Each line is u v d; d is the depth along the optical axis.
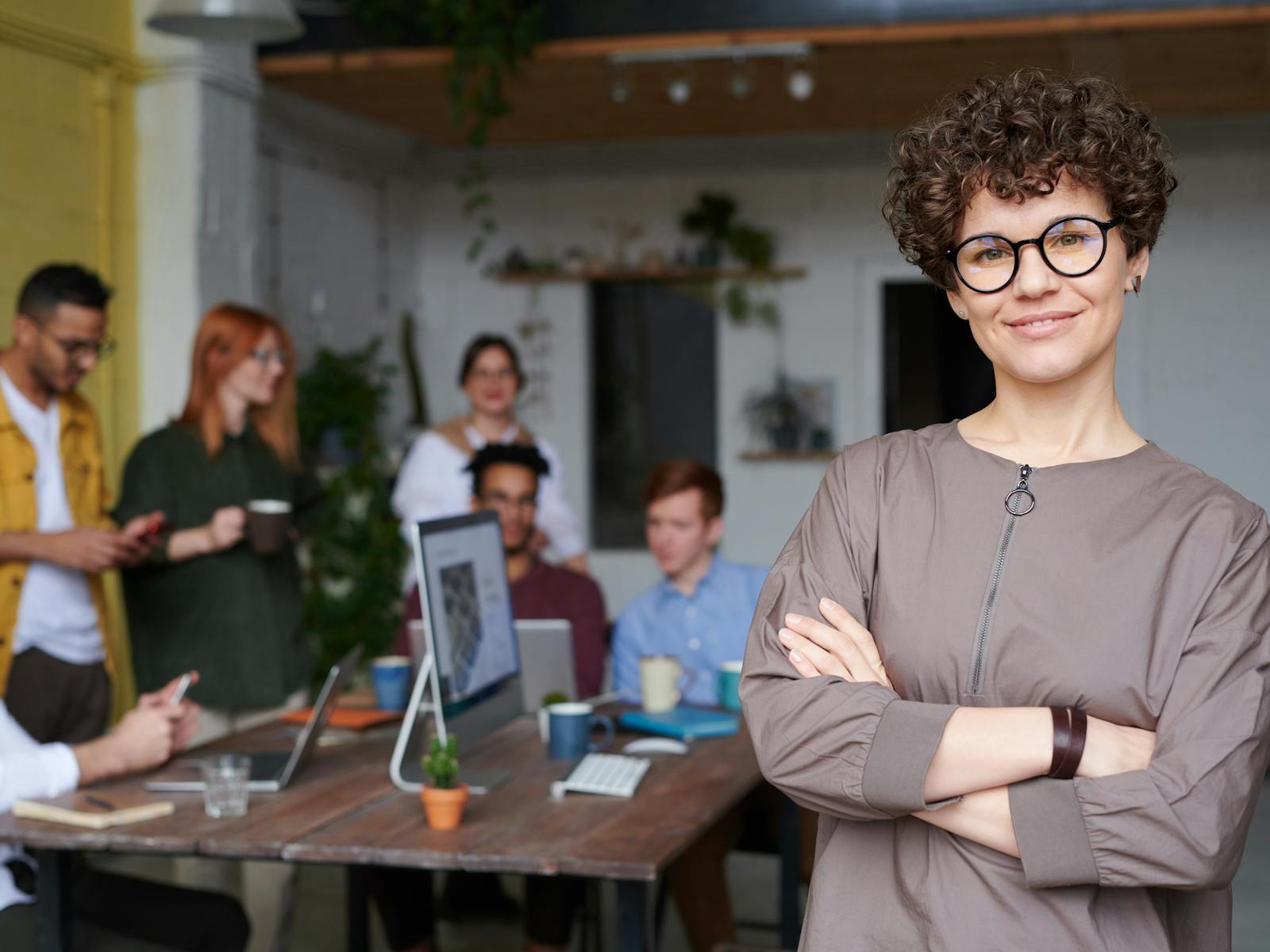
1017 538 1.14
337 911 3.82
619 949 1.90
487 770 2.40
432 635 2.26
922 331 7.54
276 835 1.97
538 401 7.83
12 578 3.05
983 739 1.07
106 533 3.03
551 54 5.05
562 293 7.79
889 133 7.30
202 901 2.31
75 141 4.48
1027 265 1.11
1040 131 1.09
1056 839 1.05
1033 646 1.11
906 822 1.15
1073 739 1.05
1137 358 7.23
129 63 4.70
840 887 1.18
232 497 3.46
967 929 1.09
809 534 1.27
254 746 2.65
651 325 7.78
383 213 7.52
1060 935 1.08
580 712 2.53
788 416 7.48
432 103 6.45
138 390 4.80
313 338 6.78
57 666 3.13
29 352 3.05
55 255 4.40
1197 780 1.03
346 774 2.41
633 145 7.62
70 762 2.18
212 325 3.43
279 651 3.45
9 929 2.04
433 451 4.27
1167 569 1.11
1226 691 1.06
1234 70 5.81
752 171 7.52
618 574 7.83
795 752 1.13
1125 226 1.12
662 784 2.30
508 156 7.80
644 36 4.91
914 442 1.25
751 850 3.01
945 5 4.69
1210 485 1.14
